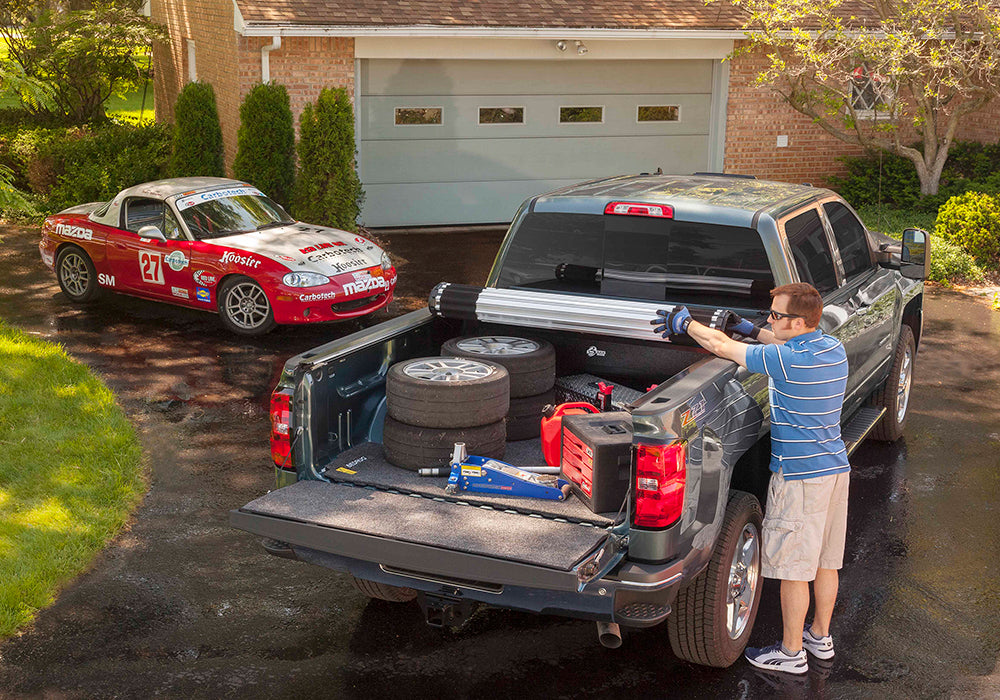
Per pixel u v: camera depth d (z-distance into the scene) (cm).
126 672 484
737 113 1827
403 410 482
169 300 1148
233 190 1206
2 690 468
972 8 1597
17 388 879
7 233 1662
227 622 534
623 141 1798
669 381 447
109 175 1770
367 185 1683
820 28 1709
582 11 1688
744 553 493
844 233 670
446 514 443
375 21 1531
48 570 577
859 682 479
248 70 1555
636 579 411
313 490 473
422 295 1291
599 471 436
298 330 1136
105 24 2211
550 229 592
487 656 502
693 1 1780
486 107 1709
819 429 465
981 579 581
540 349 536
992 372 993
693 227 559
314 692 468
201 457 772
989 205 1429
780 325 467
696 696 467
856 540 630
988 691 470
